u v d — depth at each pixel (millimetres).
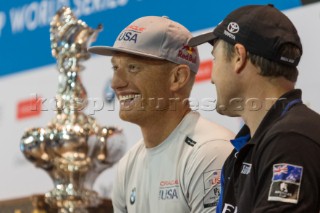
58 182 7211
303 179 4020
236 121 7312
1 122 9250
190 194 5598
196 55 5961
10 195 9039
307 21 7031
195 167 5582
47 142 7176
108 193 8102
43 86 8922
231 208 4520
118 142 7230
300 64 6992
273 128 4227
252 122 4523
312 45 6961
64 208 7105
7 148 9141
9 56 9352
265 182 4129
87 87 8422
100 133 7211
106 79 8289
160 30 5816
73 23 7355
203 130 5770
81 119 7324
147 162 5895
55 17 7492
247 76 4496
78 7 8789
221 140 5680
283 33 4434
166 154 5773
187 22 7844
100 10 8570
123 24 8352
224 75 4570
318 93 6863
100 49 5871
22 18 9328
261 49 4426
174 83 5836
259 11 4516
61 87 7410
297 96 4426
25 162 8977
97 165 7250
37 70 9039
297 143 4082
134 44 5785
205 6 7730
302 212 3986
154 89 5785
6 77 9312
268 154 4148
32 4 9250
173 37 5828
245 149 4410
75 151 7156
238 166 4477
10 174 9102
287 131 4133
